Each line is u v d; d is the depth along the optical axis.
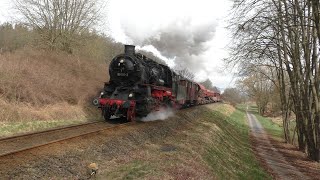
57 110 18.53
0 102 16.16
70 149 10.73
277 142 32.38
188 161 12.17
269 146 28.88
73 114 19.39
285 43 22.53
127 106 18.30
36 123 15.56
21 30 32.12
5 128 13.66
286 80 35.97
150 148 13.98
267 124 54.09
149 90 19.89
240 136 32.25
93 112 21.95
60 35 31.80
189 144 15.50
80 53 34.06
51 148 10.39
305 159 23.03
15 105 16.69
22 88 18.72
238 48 21.00
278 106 61.88
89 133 13.23
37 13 30.86
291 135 39.06
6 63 19.89
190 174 10.46
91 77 29.36
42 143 11.04
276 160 22.23
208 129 23.27
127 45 20.45
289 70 24.98
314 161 22.28
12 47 31.06
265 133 40.25
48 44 31.08
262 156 23.38
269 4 18.72
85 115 20.53
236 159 18.45
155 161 11.36
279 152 25.81
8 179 7.66
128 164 10.74
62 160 9.66
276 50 27.78
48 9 31.05
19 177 7.93
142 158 11.82
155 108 21.67
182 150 13.90
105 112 19.00
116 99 18.72
